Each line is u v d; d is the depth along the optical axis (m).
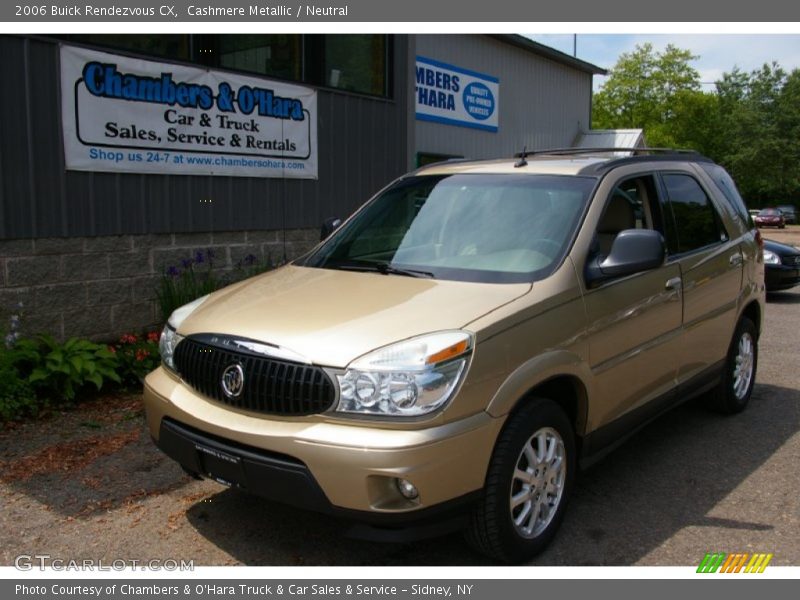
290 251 8.61
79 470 4.68
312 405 3.18
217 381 3.45
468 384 3.19
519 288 3.70
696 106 50.31
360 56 9.38
